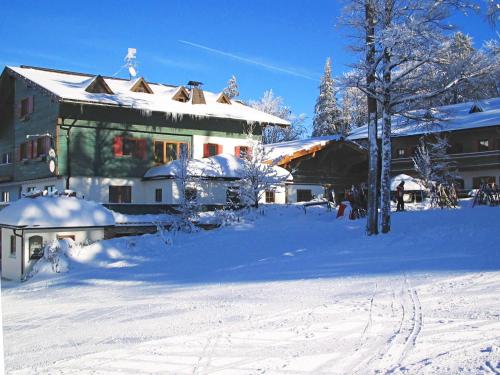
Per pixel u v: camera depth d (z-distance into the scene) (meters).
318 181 38.62
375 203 18.86
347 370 5.57
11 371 6.55
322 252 17.03
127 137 32.62
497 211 20.72
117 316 10.46
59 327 10.02
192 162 31.56
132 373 5.95
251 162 29.59
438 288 9.75
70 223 23.16
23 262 22.12
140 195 32.88
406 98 18.11
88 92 31.64
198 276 15.67
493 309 7.74
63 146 30.39
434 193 28.48
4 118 38.06
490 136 40.91
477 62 17.47
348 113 49.38
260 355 6.34
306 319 8.12
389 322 7.49
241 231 24.67
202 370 5.89
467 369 5.24
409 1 17.59
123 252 22.70
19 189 36.94
